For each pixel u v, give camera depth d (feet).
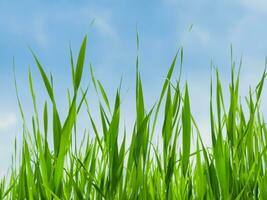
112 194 1.07
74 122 1.11
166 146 1.11
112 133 1.07
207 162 1.11
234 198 1.13
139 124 1.07
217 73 1.13
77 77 1.05
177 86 1.10
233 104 1.15
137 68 1.07
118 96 1.09
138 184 1.09
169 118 1.10
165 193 1.14
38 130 1.12
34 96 1.12
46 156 1.13
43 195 1.13
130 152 1.09
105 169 1.15
